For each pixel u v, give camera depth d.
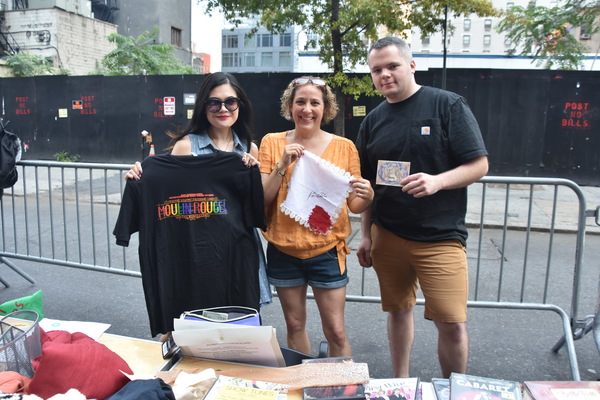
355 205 2.26
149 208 2.12
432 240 2.21
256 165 2.17
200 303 2.19
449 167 2.19
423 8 7.98
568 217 7.23
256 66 63.09
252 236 2.28
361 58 8.72
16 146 3.80
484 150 2.11
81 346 1.45
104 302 4.08
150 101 11.62
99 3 28.91
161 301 2.15
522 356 3.19
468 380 1.47
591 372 3.00
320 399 1.47
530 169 10.02
